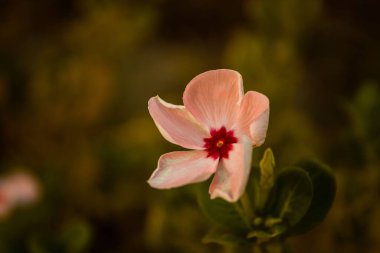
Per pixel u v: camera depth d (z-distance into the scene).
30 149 0.58
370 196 0.39
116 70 0.60
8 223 0.47
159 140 0.50
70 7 0.75
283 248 0.28
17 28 0.72
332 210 0.40
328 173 0.28
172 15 0.71
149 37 0.69
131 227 0.52
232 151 0.25
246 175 0.24
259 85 0.45
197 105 0.26
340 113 0.55
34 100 0.58
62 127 0.58
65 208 0.51
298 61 0.48
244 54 0.45
